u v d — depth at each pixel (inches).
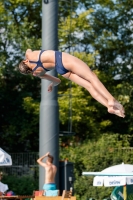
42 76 521.3
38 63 495.5
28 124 1571.1
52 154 1067.9
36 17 1636.3
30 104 1509.6
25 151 1630.2
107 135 1467.8
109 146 1321.4
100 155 1284.4
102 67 1665.8
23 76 1589.6
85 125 1583.4
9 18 1536.7
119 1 1660.9
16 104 1605.6
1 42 1572.3
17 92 1626.5
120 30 1669.5
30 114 1590.8
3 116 1616.6
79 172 1310.3
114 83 1636.3
